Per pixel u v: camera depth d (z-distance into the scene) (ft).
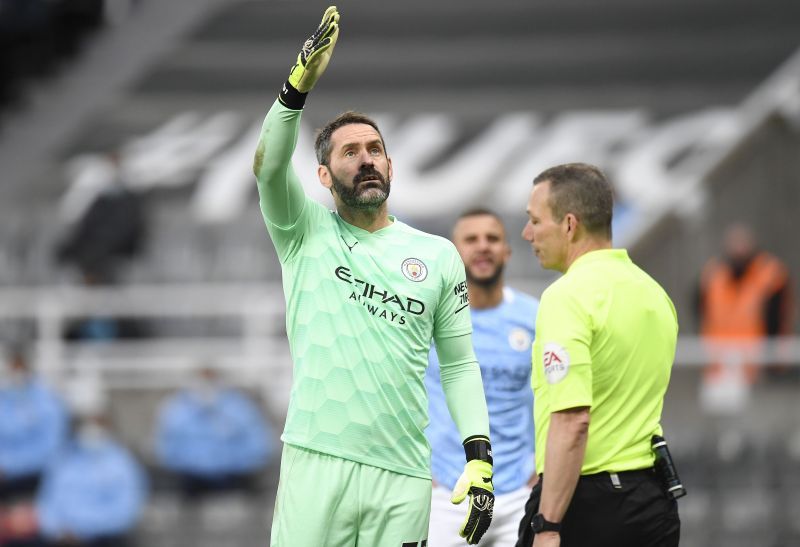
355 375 50.93
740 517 112.78
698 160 180.65
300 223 52.37
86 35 220.23
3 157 202.69
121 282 159.33
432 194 183.52
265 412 125.80
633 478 50.29
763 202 148.87
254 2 222.07
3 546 122.01
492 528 66.49
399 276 51.88
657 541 50.49
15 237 177.27
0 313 135.54
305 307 51.88
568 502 48.34
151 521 123.34
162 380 127.95
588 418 48.75
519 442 67.05
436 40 214.90
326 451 50.70
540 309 50.83
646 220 152.05
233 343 149.48
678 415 114.93
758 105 180.45
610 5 214.90
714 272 131.44
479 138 194.18
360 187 51.80
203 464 122.93
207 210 183.83
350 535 51.01
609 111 197.57
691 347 115.03
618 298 50.47
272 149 50.19
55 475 122.11
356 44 215.31
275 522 51.93
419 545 51.85
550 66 208.13
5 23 214.28
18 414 123.34
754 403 113.80
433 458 66.69
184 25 219.82
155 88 212.84
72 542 121.29
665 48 208.44
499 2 218.18
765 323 128.88
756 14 211.00
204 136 201.26
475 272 67.56
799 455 112.68
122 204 152.66
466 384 53.67
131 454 125.90
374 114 200.95
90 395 128.06
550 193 52.65
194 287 168.66
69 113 208.95
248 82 212.64
